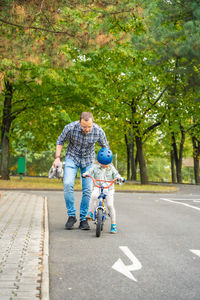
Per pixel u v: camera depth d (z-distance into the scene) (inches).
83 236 324.5
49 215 441.4
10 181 1038.4
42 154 2812.5
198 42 644.1
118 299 179.9
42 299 168.6
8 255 243.4
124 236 328.8
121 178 339.0
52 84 979.3
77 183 1094.4
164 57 693.9
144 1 387.9
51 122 1165.7
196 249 286.4
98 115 1259.8
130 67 1078.4
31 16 386.3
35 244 278.2
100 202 331.6
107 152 335.3
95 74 1003.9
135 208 535.8
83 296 182.9
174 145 1771.7
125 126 1267.2
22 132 1346.0
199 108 1163.3
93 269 227.6
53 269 226.5
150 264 241.1
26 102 1088.8
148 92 1194.6
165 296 184.9
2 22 404.8
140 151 1293.1
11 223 364.5
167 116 1221.1
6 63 407.5
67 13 407.5
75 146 352.8
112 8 381.7
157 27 680.4
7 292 175.2
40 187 873.5
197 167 1836.9
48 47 409.7
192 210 531.8
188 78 786.2
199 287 198.7
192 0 666.2
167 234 344.5
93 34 396.8
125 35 402.3
